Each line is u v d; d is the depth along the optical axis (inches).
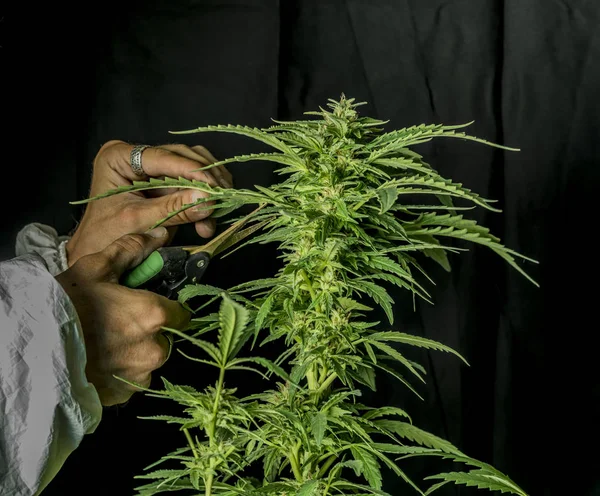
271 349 60.7
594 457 58.4
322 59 58.0
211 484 28.8
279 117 58.4
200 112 58.1
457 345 59.0
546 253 58.2
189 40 57.5
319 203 30.2
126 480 60.4
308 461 31.1
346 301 33.7
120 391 35.4
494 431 59.3
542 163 57.8
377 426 32.2
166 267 35.4
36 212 58.2
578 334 58.3
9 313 29.3
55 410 29.4
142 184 30.9
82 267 33.4
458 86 58.0
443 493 58.9
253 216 35.1
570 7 56.5
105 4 56.7
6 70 56.1
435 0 57.2
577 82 57.0
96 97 57.6
